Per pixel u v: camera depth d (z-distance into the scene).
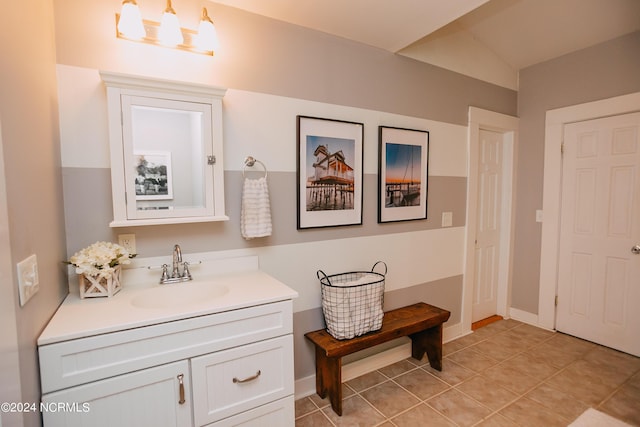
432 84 2.68
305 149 2.06
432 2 1.77
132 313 1.24
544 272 3.13
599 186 2.76
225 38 1.78
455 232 2.93
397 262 2.58
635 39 2.53
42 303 1.11
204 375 1.31
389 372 2.41
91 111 1.48
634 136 2.56
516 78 3.29
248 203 1.81
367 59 2.31
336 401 1.94
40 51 1.21
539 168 3.15
